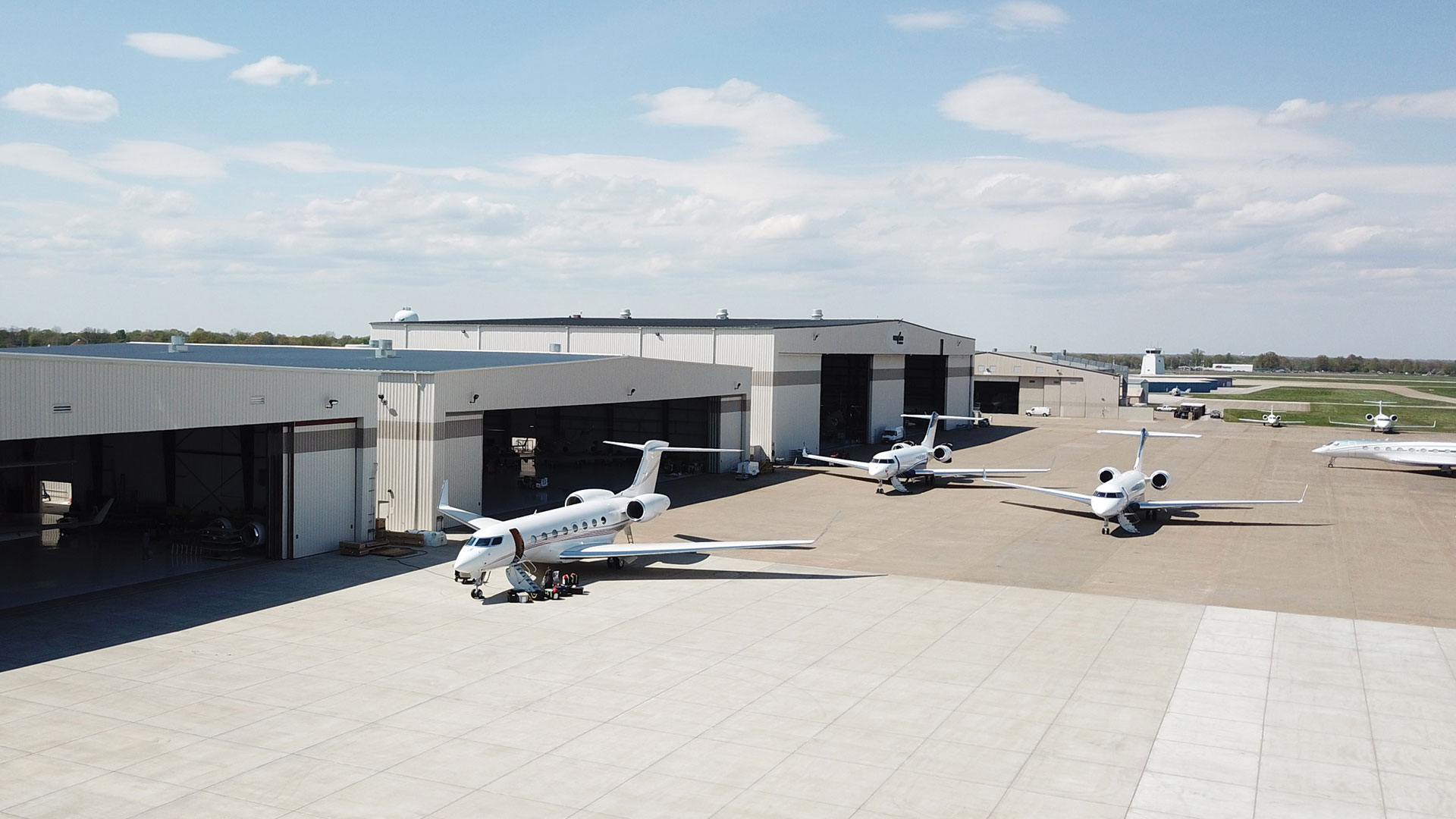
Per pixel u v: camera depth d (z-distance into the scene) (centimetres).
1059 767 2073
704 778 2002
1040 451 8512
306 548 3997
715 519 5050
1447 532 4838
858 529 4825
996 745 2186
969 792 1955
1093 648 2889
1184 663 2766
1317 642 2970
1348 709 2423
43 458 4972
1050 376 12900
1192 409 12912
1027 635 3016
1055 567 3981
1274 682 2616
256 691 2466
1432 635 3056
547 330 7769
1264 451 8731
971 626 3109
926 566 3978
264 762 2050
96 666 2636
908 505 5566
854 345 8312
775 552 4256
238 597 3362
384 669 2641
